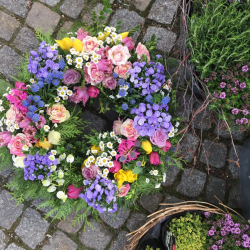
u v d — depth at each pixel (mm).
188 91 1617
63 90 1218
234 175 1750
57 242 1717
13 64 1719
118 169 1196
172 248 1333
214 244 1376
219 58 1087
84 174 1186
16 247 1703
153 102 1195
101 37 1261
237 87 1182
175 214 1512
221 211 1488
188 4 1232
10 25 1728
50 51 1155
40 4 1736
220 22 1116
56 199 1282
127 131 1179
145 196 1740
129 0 1744
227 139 1753
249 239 1303
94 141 1249
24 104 1118
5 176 1721
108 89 1311
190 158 1748
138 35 1741
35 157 1212
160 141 1177
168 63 1408
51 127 1292
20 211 1724
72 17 1740
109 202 1176
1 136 1244
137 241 1429
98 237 1723
